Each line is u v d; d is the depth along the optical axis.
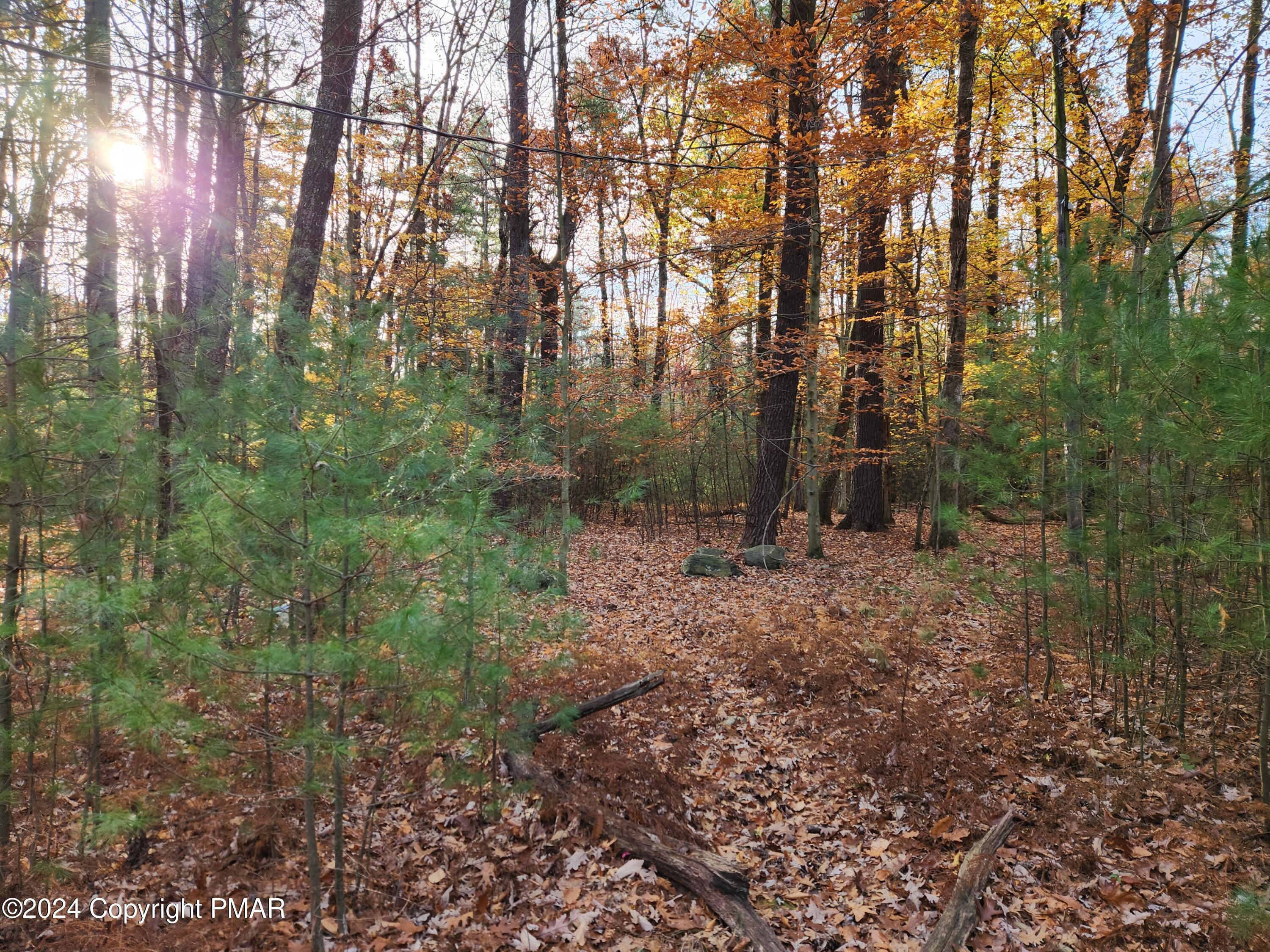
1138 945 3.04
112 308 3.53
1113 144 10.41
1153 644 4.55
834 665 5.69
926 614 7.02
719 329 11.36
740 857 3.76
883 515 12.80
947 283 12.50
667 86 10.26
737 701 5.52
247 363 3.02
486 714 3.65
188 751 2.90
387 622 2.52
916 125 9.23
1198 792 4.07
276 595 2.73
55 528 3.22
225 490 2.56
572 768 4.38
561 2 9.16
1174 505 4.39
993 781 4.31
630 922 3.28
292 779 3.60
